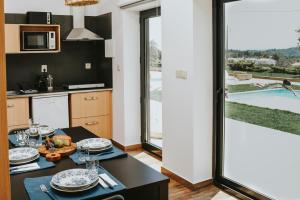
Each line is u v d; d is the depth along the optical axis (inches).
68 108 205.2
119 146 210.4
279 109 119.0
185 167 148.3
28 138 103.8
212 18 141.9
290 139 116.0
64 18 217.9
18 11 204.2
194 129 142.2
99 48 229.6
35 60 213.8
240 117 136.4
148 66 201.3
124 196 70.0
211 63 143.9
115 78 210.2
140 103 206.4
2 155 34.6
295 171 115.2
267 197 125.8
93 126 213.0
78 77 228.1
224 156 146.6
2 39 33.7
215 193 140.9
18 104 188.4
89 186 68.6
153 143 201.9
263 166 127.6
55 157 86.0
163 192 74.9
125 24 196.7
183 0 141.3
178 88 148.8
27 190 68.2
